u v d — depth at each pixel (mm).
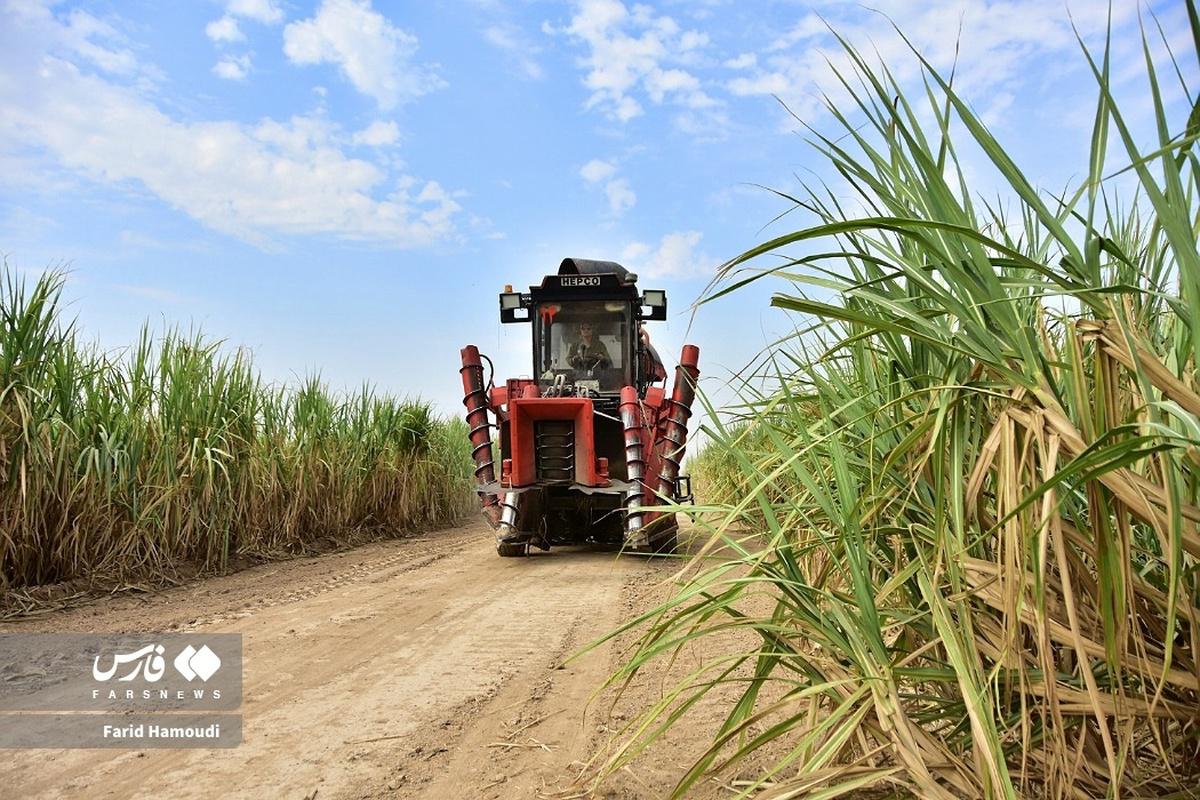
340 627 6613
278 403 12211
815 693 2258
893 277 2076
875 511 2311
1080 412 1812
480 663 5414
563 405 10914
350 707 4480
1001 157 1769
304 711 4418
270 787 3385
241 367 10992
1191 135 1557
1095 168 1757
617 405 11695
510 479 11164
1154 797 2006
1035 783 2182
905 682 2535
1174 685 1955
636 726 3951
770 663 2492
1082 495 2172
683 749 3561
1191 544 1687
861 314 1987
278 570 10156
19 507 7473
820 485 2436
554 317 12359
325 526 13094
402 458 15883
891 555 2598
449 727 4098
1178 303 1641
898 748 2039
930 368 2357
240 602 7793
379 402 15516
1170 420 1709
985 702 1944
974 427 2115
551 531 12062
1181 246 1550
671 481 10914
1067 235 1780
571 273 12688
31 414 7520
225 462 10117
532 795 3176
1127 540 1729
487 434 11719
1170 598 1563
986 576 2064
